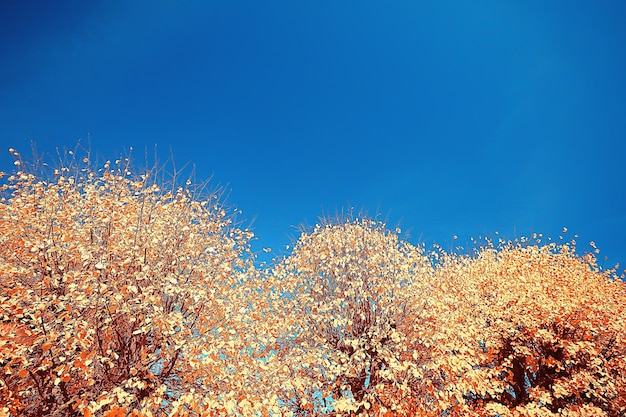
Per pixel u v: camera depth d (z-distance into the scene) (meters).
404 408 9.13
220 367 7.81
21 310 6.73
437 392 9.48
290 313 11.52
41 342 7.09
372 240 12.72
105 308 7.59
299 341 11.21
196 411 6.93
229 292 9.23
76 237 8.41
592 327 12.06
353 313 11.25
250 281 10.54
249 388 8.00
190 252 9.27
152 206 9.80
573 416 10.87
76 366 6.44
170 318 7.61
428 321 10.96
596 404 12.77
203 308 8.79
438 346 9.95
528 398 13.04
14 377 7.51
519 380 13.56
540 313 12.45
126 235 8.66
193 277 9.04
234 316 9.04
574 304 12.20
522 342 13.34
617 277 17.17
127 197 9.39
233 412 7.38
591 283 15.27
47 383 7.48
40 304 6.68
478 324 12.04
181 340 7.80
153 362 8.12
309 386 9.74
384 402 9.42
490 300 13.66
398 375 9.60
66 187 9.04
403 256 12.16
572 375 11.91
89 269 8.23
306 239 13.22
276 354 10.86
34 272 7.81
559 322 12.53
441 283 13.55
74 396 7.27
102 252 8.32
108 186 9.34
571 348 11.44
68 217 8.47
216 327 8.70
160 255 8.95
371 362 10.56
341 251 12.34
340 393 10.37
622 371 12.41
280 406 9.12
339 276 11.83
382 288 11.19
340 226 13.36
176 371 8.51
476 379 9.62
